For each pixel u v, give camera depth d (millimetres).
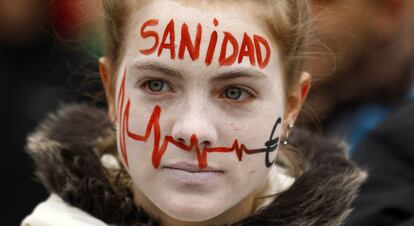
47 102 5961
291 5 3543
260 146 3398
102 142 3904
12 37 5973
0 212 5996
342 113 5105
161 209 3408
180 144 3326
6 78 6004
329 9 4504
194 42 3303
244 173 3385
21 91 6012
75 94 4914
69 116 4027
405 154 4305
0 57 6004
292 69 3582
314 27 3975
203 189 3338
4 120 6000
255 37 3369
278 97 3459
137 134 3398
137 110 3393
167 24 3336
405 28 5043
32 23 6004
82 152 3801
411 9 5035
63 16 5938
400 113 4422
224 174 3359
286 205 3592
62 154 3801
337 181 3680
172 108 3348
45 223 3617
